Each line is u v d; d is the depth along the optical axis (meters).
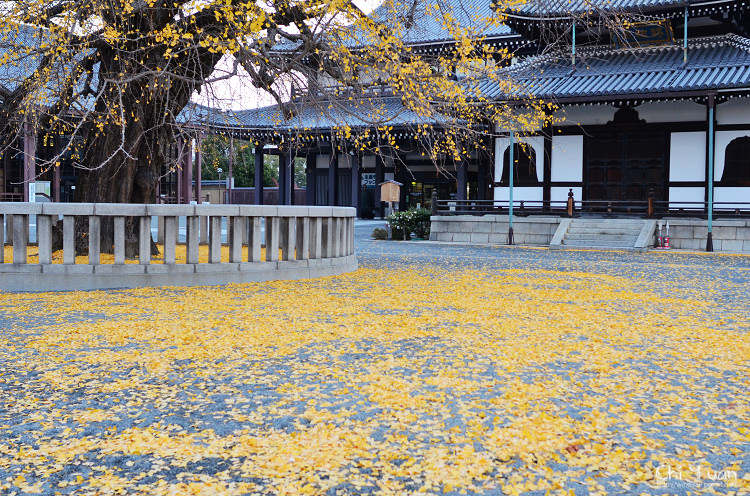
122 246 12.26
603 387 5.86
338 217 15.02
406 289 12.22
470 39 12.11
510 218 26.62
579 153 28.38
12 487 3.81
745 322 9.16
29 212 11.73
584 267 17.16
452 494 3.74
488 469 4.07
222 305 10.12
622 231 25.20
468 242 27.92
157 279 12.34
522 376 6.21
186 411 5.17
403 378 6.10
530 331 8.38
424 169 45.84
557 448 4.41
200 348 7.23
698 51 27.33
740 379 6.18
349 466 4.11
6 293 11.45
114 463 4.16
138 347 7.29
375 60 11.80
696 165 26.58
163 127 15.95
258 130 34.94
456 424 4.86
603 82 26.16
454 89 11.95
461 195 36.94
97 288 12.08
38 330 8.16
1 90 15.00
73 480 3.91
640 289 12.73
